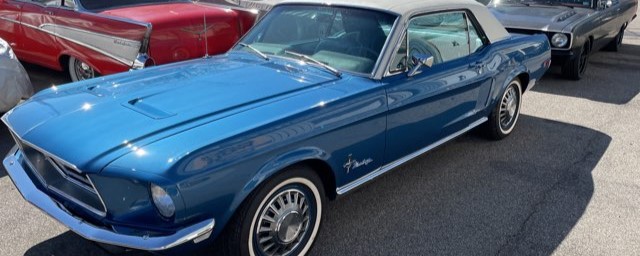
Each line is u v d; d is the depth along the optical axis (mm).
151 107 2775
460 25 4219
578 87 7293
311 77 3328
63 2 5777
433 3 3910
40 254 3100
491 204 3842
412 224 3545
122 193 2367
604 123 5750
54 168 2686
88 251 3143
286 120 2764
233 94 2971
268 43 3977
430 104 3754
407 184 4148
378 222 3562
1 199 3703
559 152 4871
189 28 5531
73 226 2498
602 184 4203
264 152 2633
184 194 2342
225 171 2477
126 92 3020
